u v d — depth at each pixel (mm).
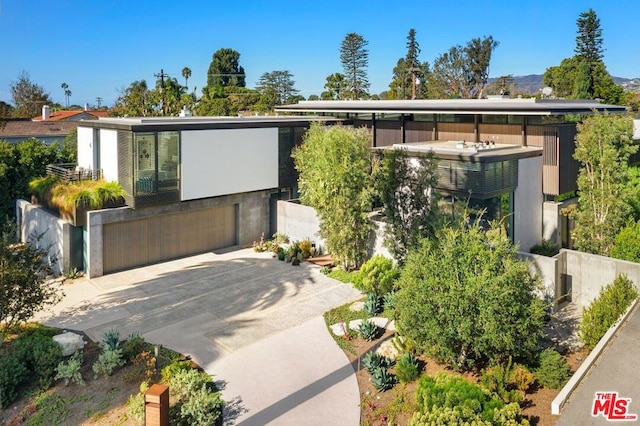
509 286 11516
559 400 10125
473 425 9008
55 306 17703
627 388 10727
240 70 102125
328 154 19859
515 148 22344
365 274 17484
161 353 14125
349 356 14008
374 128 28578
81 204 20312
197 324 16281
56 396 12039
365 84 78625
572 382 10805
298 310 17219
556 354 12172
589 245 18922
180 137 21906
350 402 11844
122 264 21625
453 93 82938
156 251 22609
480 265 12023
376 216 21297
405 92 82375
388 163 18203
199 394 11516
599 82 61250
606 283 16406
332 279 20156
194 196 22656
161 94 51094
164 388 10625
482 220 20109
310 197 20938
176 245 23266
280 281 20062
